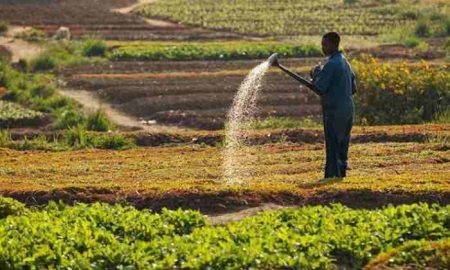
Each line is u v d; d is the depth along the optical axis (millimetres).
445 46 93938
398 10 129375
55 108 65438
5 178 35469
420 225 24703
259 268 21891
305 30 114125
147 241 24312
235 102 53438
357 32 112812
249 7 140250
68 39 104375
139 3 150500
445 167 35438
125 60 90312
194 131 53375
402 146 41812
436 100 55469
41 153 45219
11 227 24516
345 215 25328
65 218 25422
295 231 24250
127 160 41156
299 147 43938
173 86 72875
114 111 66688
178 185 30578
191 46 95000
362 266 22969
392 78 55688
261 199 28891
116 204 27547
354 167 36000
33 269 22078
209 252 22312
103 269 22172
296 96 66938
